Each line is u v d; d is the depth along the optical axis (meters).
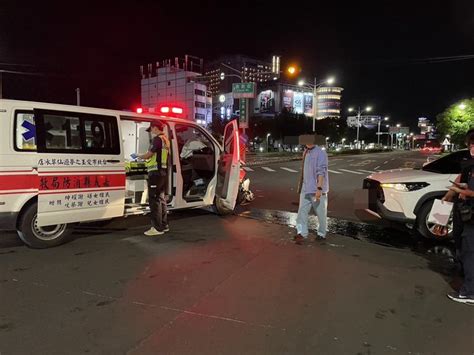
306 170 6.58
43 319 3.78
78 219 6.12
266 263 5.53
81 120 6.17
